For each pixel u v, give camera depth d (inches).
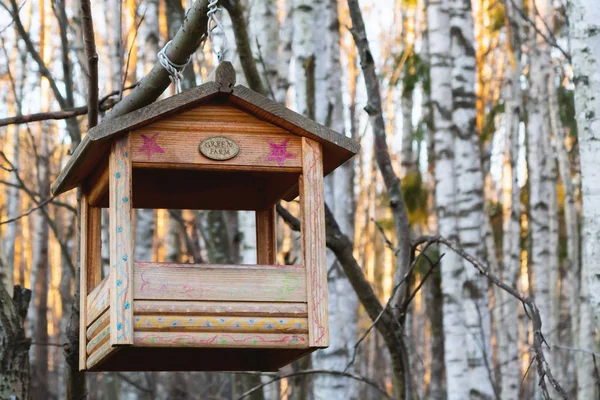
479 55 922.1
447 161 464.1
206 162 169.8
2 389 221.6
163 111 166.6
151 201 210.2
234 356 197.9
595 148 259.6
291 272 169.0
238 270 166.6
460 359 431.5
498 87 967.0
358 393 714.2
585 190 260.4
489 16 836.0
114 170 164.9
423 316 930.7
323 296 168.6
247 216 410.3
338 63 445.1
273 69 411.2
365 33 264.4
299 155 174.7
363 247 1010.7
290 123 172.1
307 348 169.0
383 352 1019.9
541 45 697.6
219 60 170.9
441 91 478.9
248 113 173.3
